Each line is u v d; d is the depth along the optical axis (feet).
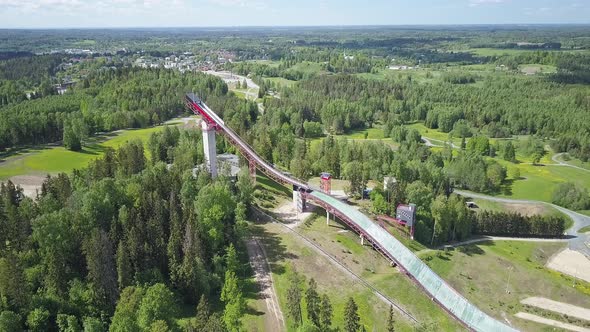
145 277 389.39
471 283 510.58
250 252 488.44
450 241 605.73
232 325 353.10
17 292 339.57
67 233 399.65
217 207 471.21
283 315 394.32
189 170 583.58
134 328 333.83
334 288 445.37
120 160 635.25
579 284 528.22
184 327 361.51
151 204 454.40
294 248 501.15
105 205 440.04
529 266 555.28
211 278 413.80
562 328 449.06
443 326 420.77
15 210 431.84
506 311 471.21
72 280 372.99
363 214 551.59
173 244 411.54
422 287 461.78
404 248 505.25
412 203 578.66
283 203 624.59
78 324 348.79
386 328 401.49
